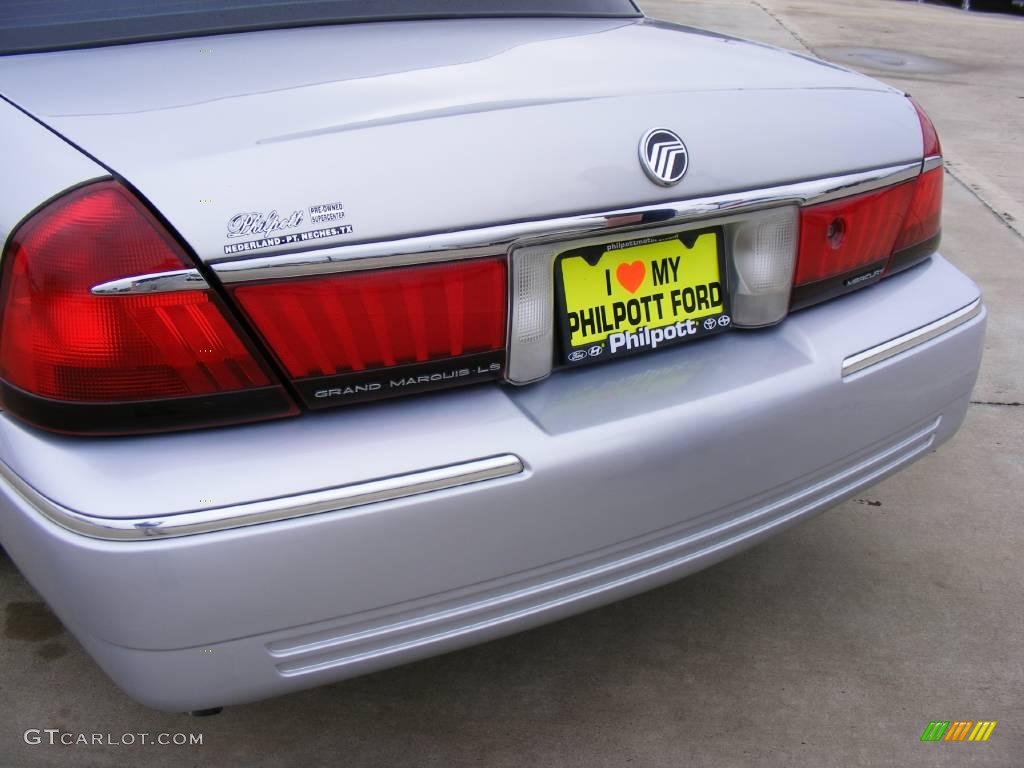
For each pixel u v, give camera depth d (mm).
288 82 1480
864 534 2463
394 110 1392
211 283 1242
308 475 1287
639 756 1790
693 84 1636
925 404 1872
